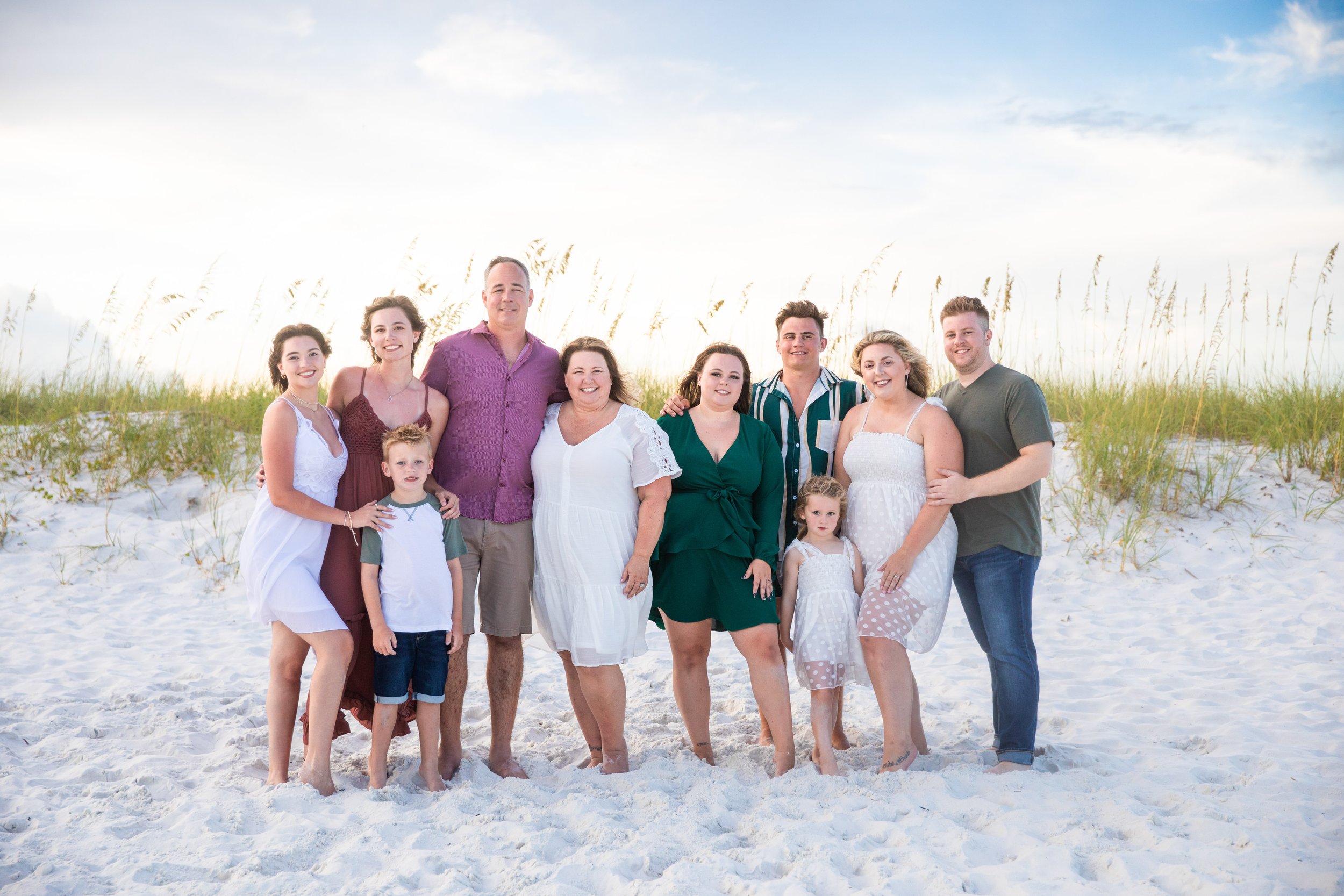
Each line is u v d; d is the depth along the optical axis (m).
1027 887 2.80
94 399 11.34
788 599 4.26
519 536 4.18
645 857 3.06
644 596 4.18
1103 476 9.20
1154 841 3.15
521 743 4.71
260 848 3.13
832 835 3.25
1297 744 4.45
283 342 3.93
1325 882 2.80
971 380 4.28
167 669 5.83
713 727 4.94
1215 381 10.50
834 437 4.48
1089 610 7.35
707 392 4.21
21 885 2.81
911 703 4.31
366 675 4.10
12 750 4.22
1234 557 8.13
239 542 8.52
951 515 4.25
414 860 3.02
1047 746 4.36
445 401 4.19
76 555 8.23
